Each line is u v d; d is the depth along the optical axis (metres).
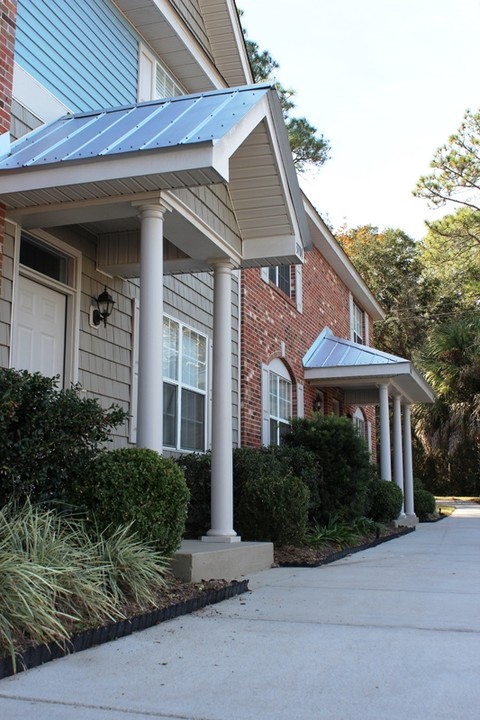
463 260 32.84
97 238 8.16
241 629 4.55
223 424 7.89
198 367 10.78
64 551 4.44
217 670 3.62
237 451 9.30
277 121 7.54
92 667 3.63
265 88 7.02
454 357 27.31
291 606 5.37
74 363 7.61
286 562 7.88
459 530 14.42
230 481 7.87
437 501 30.55
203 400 10.84
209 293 11.32
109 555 4.75
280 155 7.80
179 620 4.80
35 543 4.20
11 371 5.00
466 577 7.01
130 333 8.80
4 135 6.23
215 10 12.29
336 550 9.13
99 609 4.25
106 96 8.61
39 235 7.18
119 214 6.54
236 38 12.48
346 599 5.69
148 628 4.52
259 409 12.70
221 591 5.59
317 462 10.77
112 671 3.57
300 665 3.72
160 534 5.37
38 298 7.31
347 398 18.14
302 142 25.03
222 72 12.88
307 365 15.59
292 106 24.91
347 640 4.27
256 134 7.50
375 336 38.12
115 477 5.26
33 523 4.41
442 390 26.86
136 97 9.41
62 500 5.19
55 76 7.55
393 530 13.15
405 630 4.55
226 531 7.73
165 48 10.12
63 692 3.23
